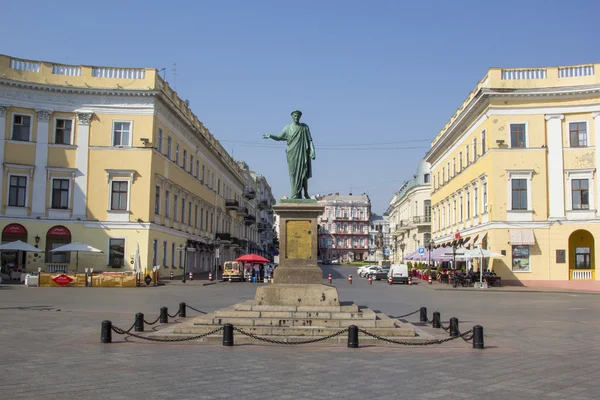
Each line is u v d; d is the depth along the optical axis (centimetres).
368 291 3722
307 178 1692
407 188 8900
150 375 961
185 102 5619
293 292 1505
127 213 4188
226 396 825
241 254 8325
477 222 4538
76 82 4206
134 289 3494
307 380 933
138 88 4241
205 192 6119
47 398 806
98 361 1082
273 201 13388
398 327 1393
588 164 4022
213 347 1253
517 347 1318
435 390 877
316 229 1595
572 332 1609
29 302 2409
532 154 4109
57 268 4075
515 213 4094
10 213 4050
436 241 6412
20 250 4000
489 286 3997
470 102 4488
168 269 4706
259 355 1155
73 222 4138
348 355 1170
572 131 4088
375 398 823
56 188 4169
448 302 2766
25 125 4131
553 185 4078
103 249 4150
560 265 4019
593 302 2806
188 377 947
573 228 4019
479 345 1286
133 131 4241
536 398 837
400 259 9469
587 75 4056
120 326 1614
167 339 1330
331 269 9200
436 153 6375
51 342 1311
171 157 4812
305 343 1300
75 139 4203
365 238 15038
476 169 4572
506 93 4116
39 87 4116
